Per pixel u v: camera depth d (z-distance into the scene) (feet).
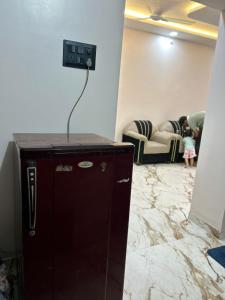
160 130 18.12
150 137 17.51
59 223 3.52
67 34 4.33
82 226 3.70
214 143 7.66
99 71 4.75
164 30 15.71
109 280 4.22
